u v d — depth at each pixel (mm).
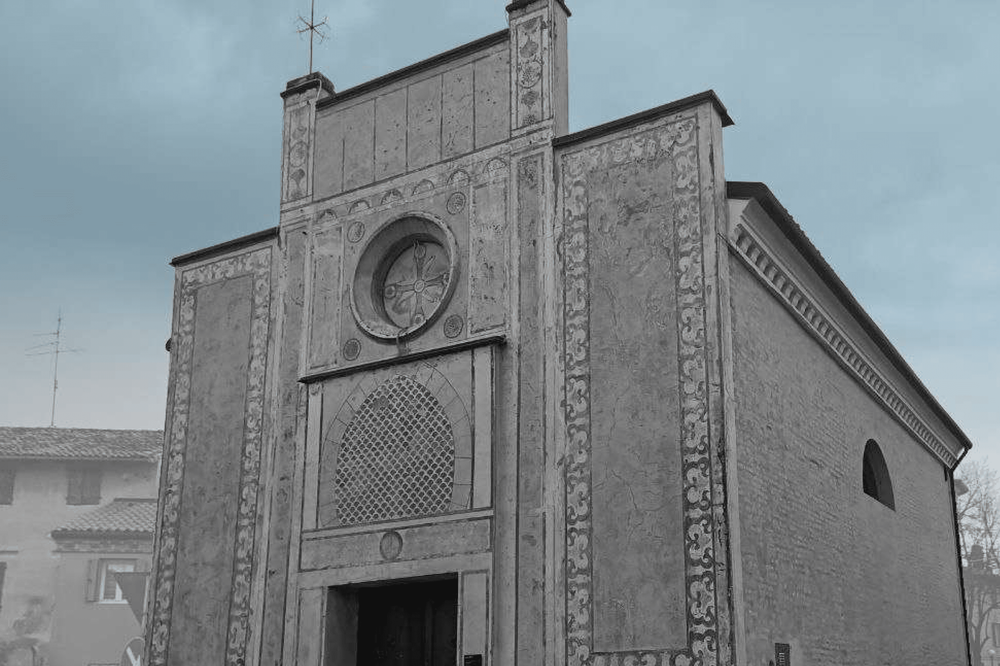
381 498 11109
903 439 17156
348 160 12672
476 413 10688
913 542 16391
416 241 12078
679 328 9898
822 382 12805
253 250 13125
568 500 10000
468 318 11117
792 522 10898
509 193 11234
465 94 11922
